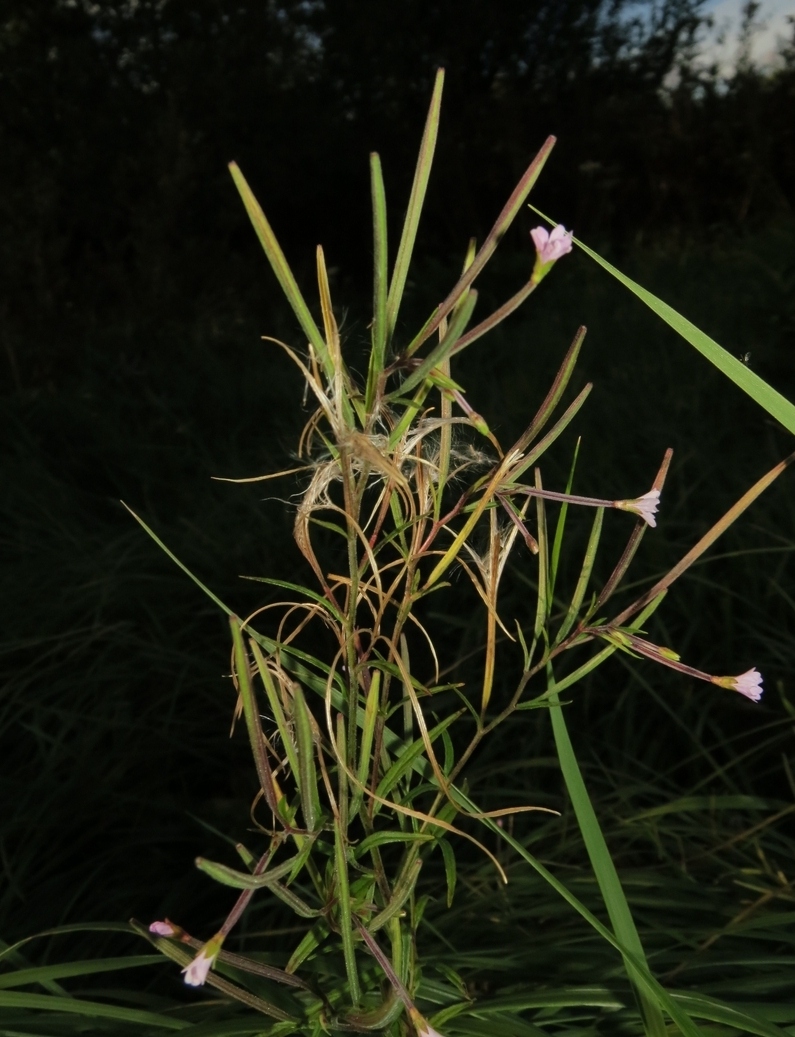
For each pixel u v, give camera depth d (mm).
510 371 1560
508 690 824
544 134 3213
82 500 1379
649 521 283
